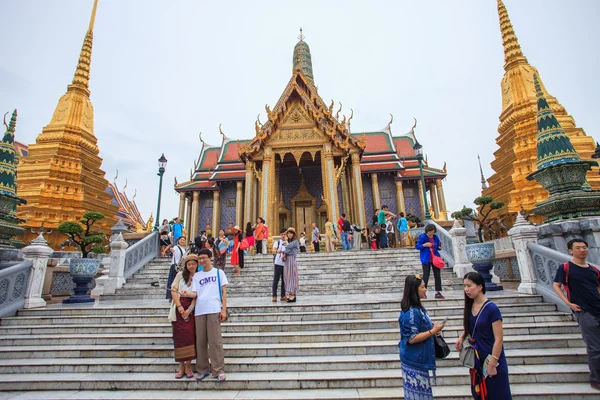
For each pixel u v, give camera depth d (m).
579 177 8.64
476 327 3.53
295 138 22.14
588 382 4.82
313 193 27.62
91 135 27.97
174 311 5.27
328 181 21.22
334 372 5.25
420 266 12.52
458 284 10.24
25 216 21.08
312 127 22.28
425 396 3.23
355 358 5.55
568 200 8.27
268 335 6.34
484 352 3.42
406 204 30.06
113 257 11.59
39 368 5.64
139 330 6.98
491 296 7.86
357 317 7.09
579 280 4.73
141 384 5.12
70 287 13.84
